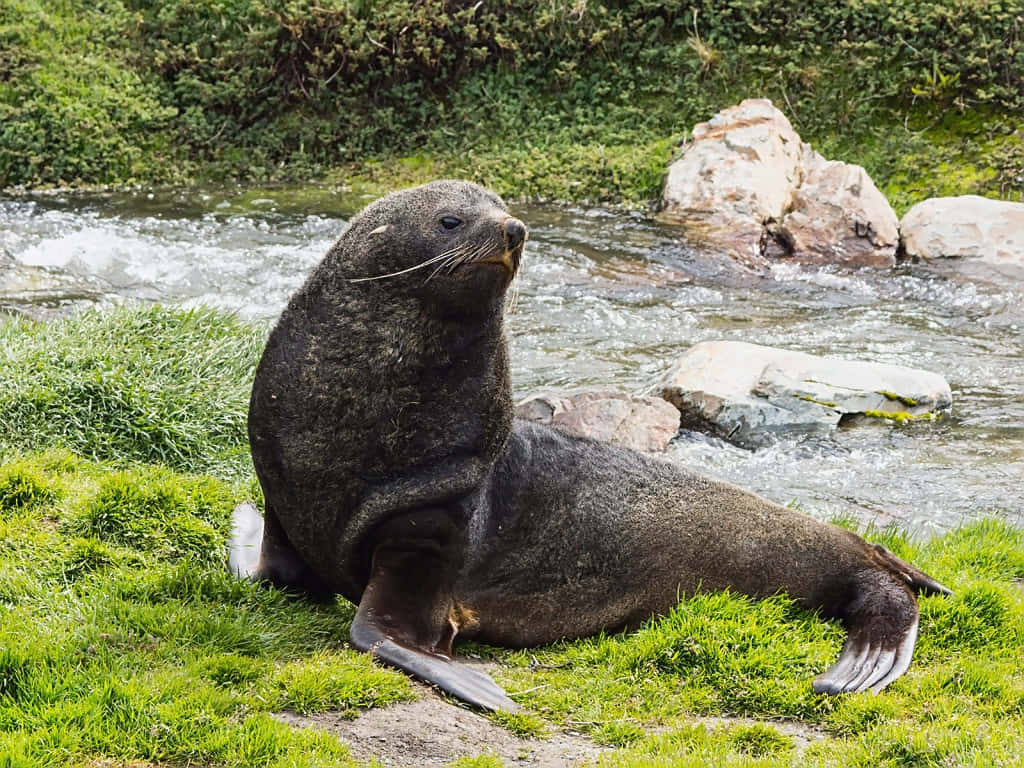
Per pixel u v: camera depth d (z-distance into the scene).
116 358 36.47
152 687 20.50
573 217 71.50
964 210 66.12
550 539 25.73
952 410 47.34
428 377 23.20
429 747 20.02
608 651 24.83
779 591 27.16
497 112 81.56
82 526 27.45
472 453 23.75
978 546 33.06
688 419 44.62
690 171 72.19
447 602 24.34
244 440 35.56
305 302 23.73
